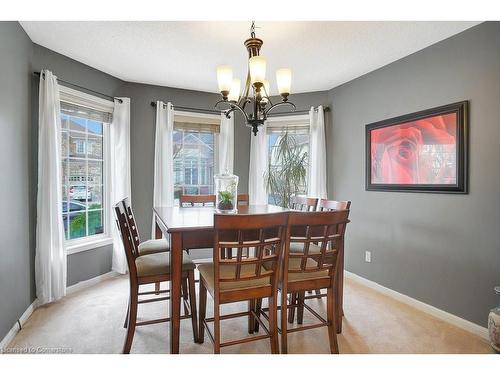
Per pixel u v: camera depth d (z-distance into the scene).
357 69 3.04
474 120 2.17
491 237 2.07
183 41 2.42
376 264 3.03
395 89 2.82
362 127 3.22
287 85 1.97
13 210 2.08
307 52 2.62
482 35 2.12
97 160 3.24
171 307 1.69
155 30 2.25
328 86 3.60
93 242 3.06
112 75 3.25
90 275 3.04
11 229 2.04
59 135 2.57
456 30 2.23
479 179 2.14
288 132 3.91
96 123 3.24
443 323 2.29
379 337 2.06
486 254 2.10
